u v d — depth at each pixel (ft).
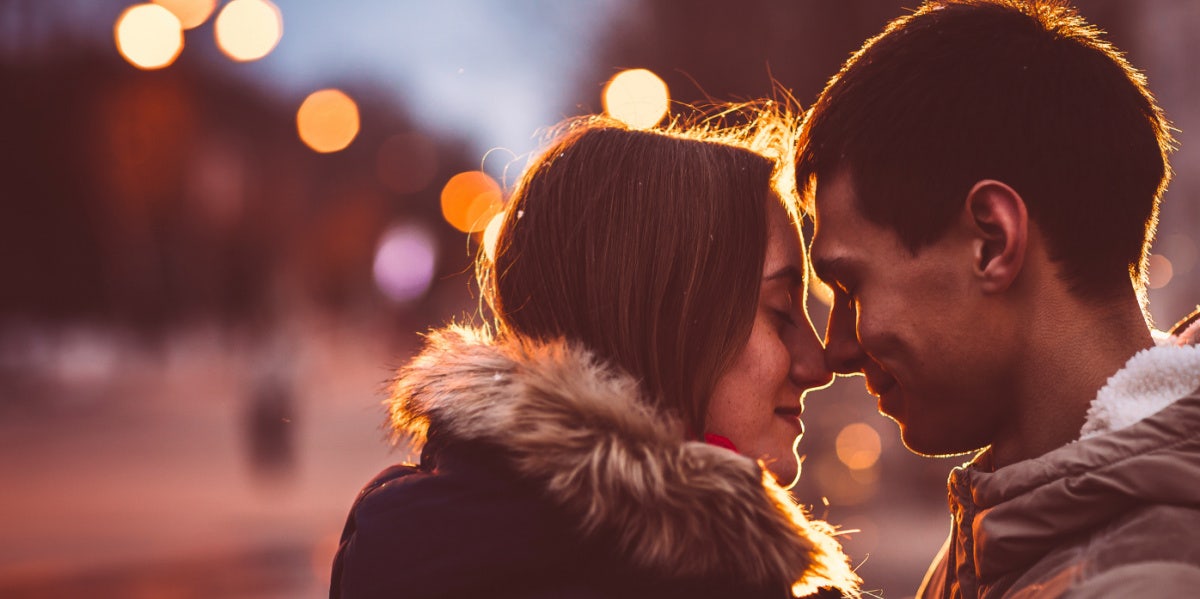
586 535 5.61
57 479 58.29
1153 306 59.62
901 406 6.75
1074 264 5.98
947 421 6.33
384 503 5.90
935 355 6.21
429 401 6.24
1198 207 59.21
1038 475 5.55
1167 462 5.22
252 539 40.57
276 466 58.85
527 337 6.37
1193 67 56.34
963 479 6.14
